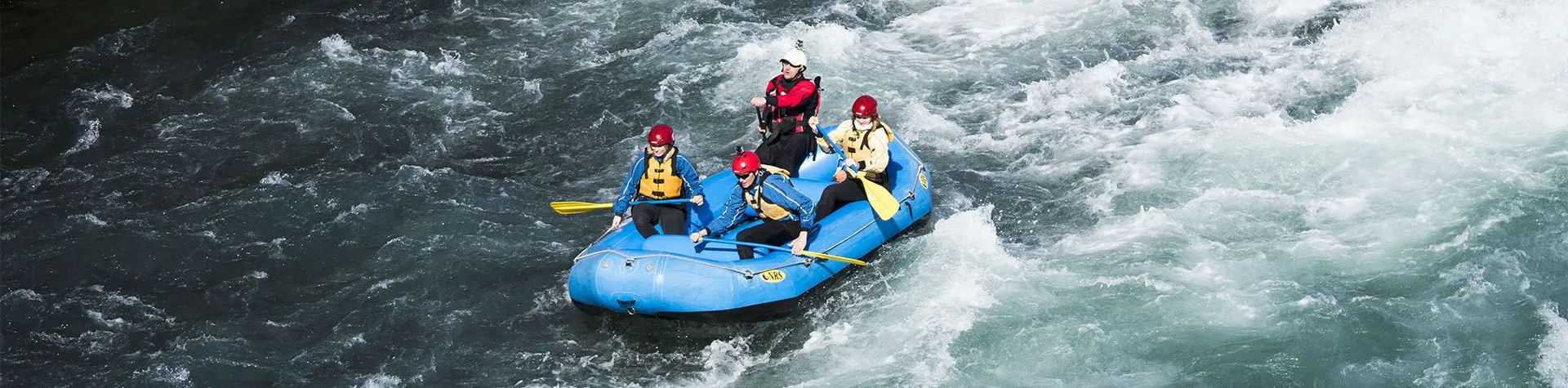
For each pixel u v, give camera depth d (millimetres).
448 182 12328
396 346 9836
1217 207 11188
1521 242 10234
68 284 10828
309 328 10109
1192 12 15430
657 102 13836
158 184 12516
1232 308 9617
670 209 9812
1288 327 9352
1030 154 12555
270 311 10359
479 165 12742
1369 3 15219
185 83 14641
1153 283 10008
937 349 9359
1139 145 12477
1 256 11242
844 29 15016
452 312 10234
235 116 13836
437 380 9398
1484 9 14383
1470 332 9172
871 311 9797
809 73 14227
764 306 9289
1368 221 10727
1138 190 11625
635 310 9273
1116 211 11336
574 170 12625
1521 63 13188
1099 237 10875
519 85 14367
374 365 9602
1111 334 9398
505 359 9602
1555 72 12930
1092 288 9992
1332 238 10531
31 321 10289
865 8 16031
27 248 11383
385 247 11227
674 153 9656
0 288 10750
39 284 10820
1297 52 14242
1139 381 8914
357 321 10172
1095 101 13484
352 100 14086
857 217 10031
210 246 11367
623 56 14930
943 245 10523
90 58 15227
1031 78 14117
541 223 11609
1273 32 14828
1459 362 8867
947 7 15969
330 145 13156
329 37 15539
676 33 15398
